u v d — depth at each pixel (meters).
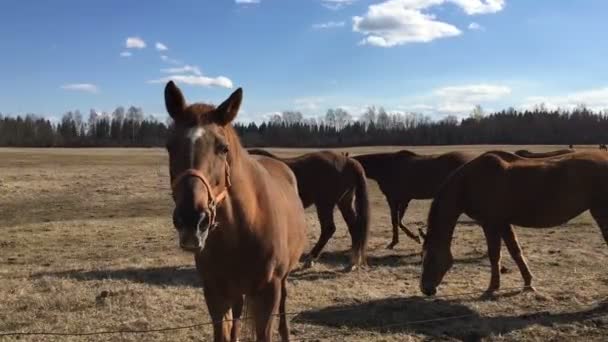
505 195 6.67
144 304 6.39
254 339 4.01
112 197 19.66
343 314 6.18
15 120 93.62
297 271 8.36
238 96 3.29
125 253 9.79
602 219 6.43
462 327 5.74
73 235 11.77
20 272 8.17
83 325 5.69
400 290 7.23
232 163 3.32
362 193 8.55
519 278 7.71
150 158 47.06
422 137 83.50
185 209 2.80
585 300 6.56
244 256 3.49
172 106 3.27
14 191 20.50
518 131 81.19
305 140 84.31
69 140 93.56
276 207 3.80
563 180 6.46
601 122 81.25
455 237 11.09
